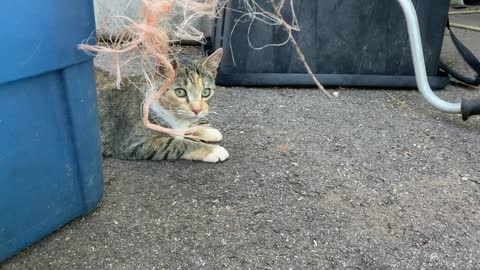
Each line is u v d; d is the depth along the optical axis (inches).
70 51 42.6
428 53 94.7
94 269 43.9
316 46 93.0
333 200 55.9
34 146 42.8
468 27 151.3
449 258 46.6
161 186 58.2
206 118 74.3
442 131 75.8
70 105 44.9
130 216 51.9
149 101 50.1
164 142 65.2
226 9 89.4
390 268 45.1
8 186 41.6
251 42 91.4
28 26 37.7
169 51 53.7
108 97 68.4
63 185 47.4
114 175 60.9
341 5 90.5
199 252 46.4
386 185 59.5
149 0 43.5
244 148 68.6
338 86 96.0
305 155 66.6
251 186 58.4
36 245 46.8
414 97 92.1
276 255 46.3
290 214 52.9
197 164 64.1
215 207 53.9
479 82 94.6
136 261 45.0
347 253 46.9
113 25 58.0
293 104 86.2
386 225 51.4
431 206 55.2
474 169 64.0
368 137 73.0
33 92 41.2
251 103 86.0
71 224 50.3
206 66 67.5
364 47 93.7
